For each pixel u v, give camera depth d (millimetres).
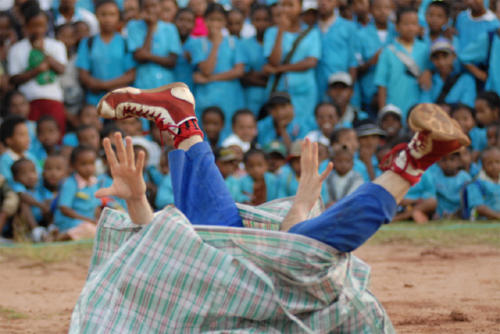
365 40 14906
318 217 4113
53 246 10984
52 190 12453
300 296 4035
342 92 14258
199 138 4801
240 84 15016
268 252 4000
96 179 12242
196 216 4652
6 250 10641
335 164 12484
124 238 4406
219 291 3965
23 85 14320
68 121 14984
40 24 14328
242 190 12461
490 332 5766
